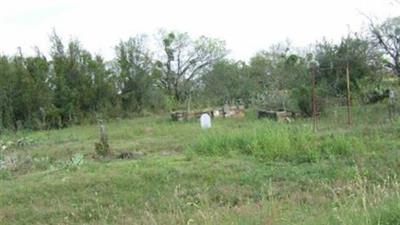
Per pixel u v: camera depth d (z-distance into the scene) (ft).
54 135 83.71
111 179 40.01
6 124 99.04
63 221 31.14
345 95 97.55
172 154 53.72
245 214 23.48
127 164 46.60
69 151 61.98
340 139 46.80
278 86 117.50
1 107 98.94
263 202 26.73
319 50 108.47
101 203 34.60
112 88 116.26
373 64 104.63
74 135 81.92
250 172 39.99
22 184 40.57
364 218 17.31
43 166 50.96
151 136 71.61
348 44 103.60
